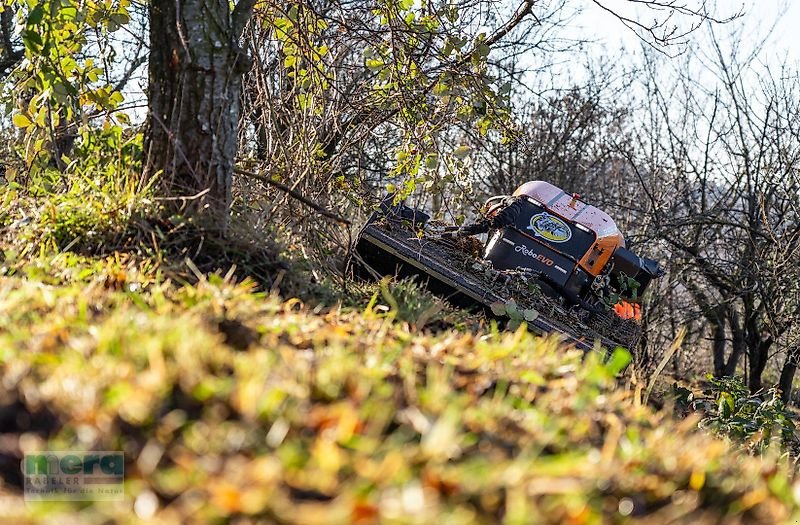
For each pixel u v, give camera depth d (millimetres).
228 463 2754
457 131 11281
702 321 22312
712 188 21219
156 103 7191
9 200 7254
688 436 4293
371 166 12305
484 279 9727
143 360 3422
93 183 6945
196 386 3131
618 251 11180
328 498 2656
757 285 17578
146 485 2666
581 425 3615
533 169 21500
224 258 6684
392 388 3531
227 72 7137
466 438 3131
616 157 23781
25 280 5184
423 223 10594
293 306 5977
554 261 10875
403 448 3012
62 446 2791
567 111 22844
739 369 28922
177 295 4949
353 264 9164
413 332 5250
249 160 9023
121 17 8086
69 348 3623
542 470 2910
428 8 9055
